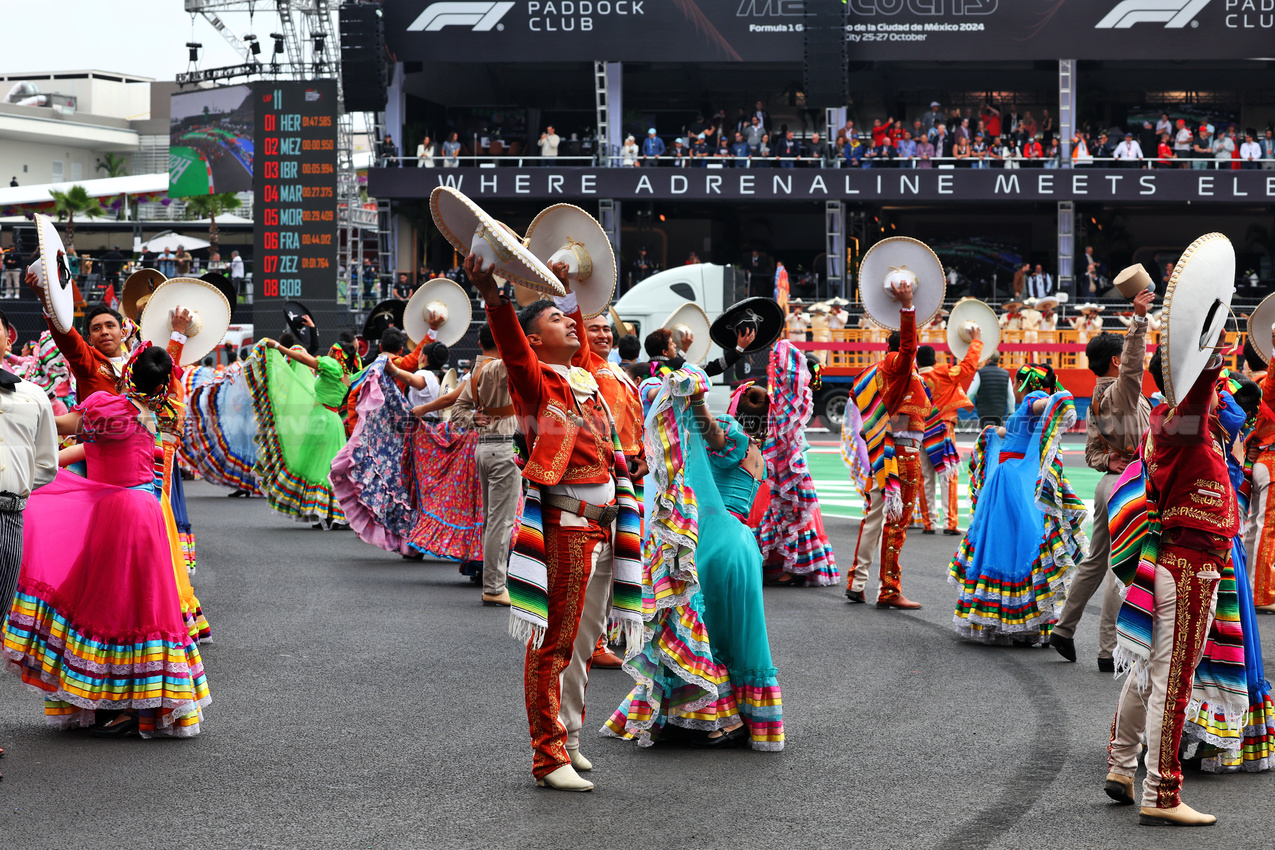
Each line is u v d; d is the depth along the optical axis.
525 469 4.82
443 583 10.02
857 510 15.37
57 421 5.59
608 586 5.17
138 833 4.35
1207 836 4.39
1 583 5.09
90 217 23.72
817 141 32.75
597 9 31.72
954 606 9.09
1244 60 34.19
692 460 5.61
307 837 4.32
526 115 38.19
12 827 4.39
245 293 31.17
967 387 13.15
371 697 6.33
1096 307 25.86
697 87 37.81
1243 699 5.07
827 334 25.72
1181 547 4.57
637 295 22.14
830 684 6.68
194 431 13.90
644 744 5.50
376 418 10.81
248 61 28.11
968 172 31.06
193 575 10.19
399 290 31.11
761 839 4.32
